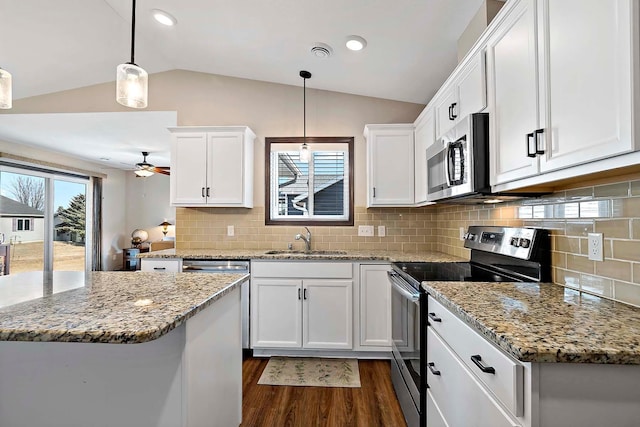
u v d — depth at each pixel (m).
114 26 2.61
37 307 1.05
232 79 3.39
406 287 1.82
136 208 7.60
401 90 3.11
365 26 2.20
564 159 1.05
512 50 1.37
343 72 2.91
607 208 1.21
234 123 3.38
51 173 5.64
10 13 2.44
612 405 0.77
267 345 2.71
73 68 3.20
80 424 1.08
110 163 6.71
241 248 3.34
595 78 0.92
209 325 1.26
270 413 1.97
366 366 2.60
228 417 1.48
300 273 2.70
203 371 1.20
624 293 1.15
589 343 0.79
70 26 2.61
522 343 0.79
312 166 3.42
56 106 3.54
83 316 0.95
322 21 2.23
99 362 1.08
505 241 1.79
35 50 2.88
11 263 4.95
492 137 1.55
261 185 3.35
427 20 2.06
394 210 3.28
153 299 1.16
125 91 1.52
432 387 1.46
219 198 3.04
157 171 5.64
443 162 2.00
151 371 1.06
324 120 3.35
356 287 2.68
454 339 1.21
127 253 7.07
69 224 6.05
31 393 1.09
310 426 1.85
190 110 3.40
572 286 1.40
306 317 2.69
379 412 1.99
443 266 2.15
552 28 1.11
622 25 0.83
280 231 3.32
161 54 3.07
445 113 2.20
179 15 2.41
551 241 1.53
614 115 0.86
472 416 1.05
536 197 1.64
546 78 1.14
